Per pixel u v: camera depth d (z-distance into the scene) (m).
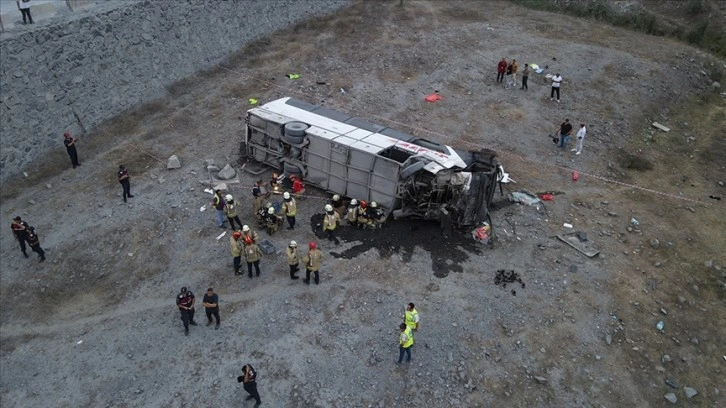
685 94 28.02
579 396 12.33
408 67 28.91
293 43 31.58
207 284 15.16
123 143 21.69
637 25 35.25
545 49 31.45
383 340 13.40
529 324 13.99
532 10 38.81
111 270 15.79
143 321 14.08
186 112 23.97
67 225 17.33
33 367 12.95
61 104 20.84
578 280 15.41
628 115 25.09
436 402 12.09
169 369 12.73
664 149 23.03
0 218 17.66
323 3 36.41
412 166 16.20
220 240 16.73
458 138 22.52
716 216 18.59
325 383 12.36
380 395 12.17
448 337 13.52
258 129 19.38
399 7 38.28
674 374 12.99
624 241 17.05
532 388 12.44
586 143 22.59
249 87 26.30
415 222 17.48
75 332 13.87
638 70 29.02
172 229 17.16
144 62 24.08
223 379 12.44
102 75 22.27
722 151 22.98
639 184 20.31
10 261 16.09
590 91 26.80
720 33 33.41
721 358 13.47
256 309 14.27
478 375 12.67
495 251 16.38
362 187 17.66
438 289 14.94
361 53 30.41
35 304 14.80
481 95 26.27
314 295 14.69
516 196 18.84
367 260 15.91
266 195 18.11
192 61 26.75
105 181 19.42
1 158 19.00
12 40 18.72
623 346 13.55
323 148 17.91
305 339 13.42
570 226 17.53
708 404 12.38
